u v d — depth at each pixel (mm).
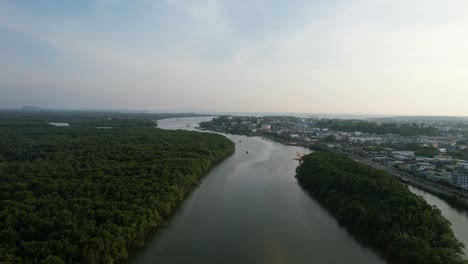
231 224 108000
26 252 72062
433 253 77188
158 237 97812
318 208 125125
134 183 119875
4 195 104125
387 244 87312
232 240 96500
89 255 73312
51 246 74062
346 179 132125
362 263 84812
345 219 108750
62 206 94750
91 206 96000
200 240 96125
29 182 116688
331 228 106250
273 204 128750
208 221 110062
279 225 108000
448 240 83625
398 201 103875
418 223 91188
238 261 84688
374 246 92500
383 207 102562
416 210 97812
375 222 96750
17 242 77812
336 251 90750
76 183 115875
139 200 102750
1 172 132875
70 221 84125
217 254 88250
